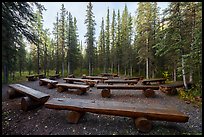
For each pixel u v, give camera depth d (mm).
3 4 5789
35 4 7590
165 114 3807
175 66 14859
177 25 9773
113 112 4125
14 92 7625
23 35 7809
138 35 21156
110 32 33281
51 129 4125
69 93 9086
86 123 4477
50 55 33156
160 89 9875
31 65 30281
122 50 28203
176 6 9805
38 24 22234
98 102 4934
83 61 37094
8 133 3916
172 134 3805
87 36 26328
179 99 7668
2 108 5840
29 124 4441
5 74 14320
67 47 27109
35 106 5754
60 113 5273
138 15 19516
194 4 9359
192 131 3980
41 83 12523
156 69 20594
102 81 14062
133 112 3998
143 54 18234
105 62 31531
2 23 5711
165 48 10898
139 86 8258
